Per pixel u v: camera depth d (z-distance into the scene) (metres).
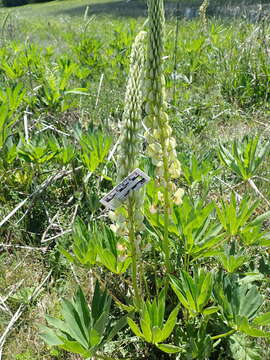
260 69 1.58
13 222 0.93
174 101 1.33
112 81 1.67
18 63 1.50
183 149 1.15
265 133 1.24
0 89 1.11
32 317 0.72
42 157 0.91
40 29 3.33
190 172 0.80
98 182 0.97
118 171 0.47
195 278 0.54
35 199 0.97
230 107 1.46
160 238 0.65
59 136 1.24
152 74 0.47
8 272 0.81
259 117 1.40
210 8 2.73
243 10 2.15
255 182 1.02
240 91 1.56
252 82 1.56
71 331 0.54
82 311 0.56
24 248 0.86
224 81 1.62
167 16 2.71
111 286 0.75
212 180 1.00
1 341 0.65
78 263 0.62
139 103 0.44
